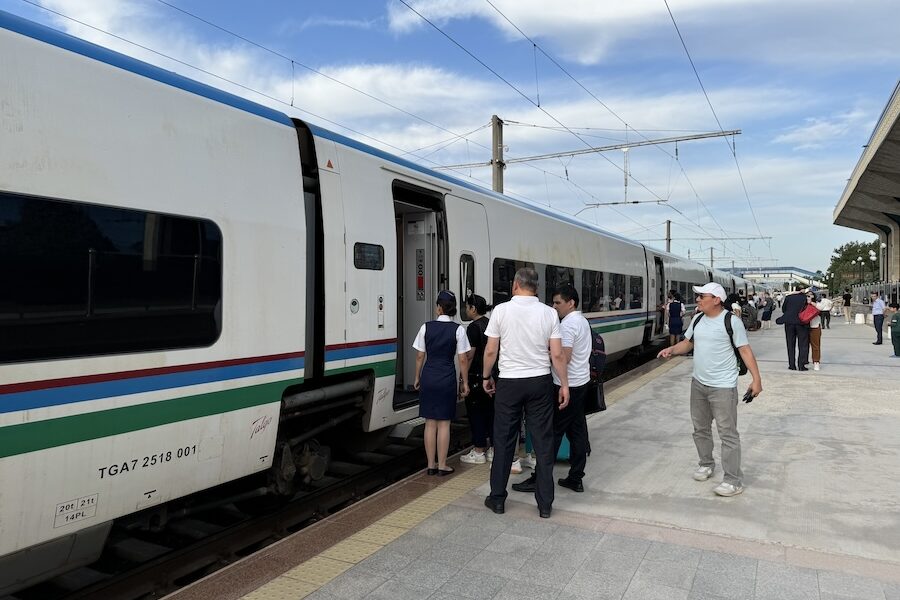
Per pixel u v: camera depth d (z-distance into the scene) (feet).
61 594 13.01
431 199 22.47
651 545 13.10
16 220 9.77
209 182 13.04
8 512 9.57
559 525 14.25
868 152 95.55
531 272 15.29
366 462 22.77
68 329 10.37
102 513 10.93
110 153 11.21
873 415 26.07
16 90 9.93
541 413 14.87
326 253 16.35
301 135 16.57
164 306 11.93
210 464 12.92
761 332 78.74
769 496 16.15
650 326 53.36
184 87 13.08
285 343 14.56
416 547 13.07
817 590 11.10
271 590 11.27
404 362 22.86
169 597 11.16
